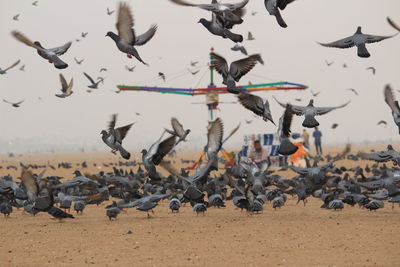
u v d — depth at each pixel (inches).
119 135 730.2
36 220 1080.2
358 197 1086.4
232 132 689.0
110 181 1162.6
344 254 713.6
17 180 2220.7
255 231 900.6
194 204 1175.0
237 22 608.4
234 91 610.9
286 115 644.1
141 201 1044.5
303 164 2143.2
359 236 842.8
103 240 842.8
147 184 1321.4
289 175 1942.7
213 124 688.4
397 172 1074.7
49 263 689.0
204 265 663.1
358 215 1072.8
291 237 840.9
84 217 1115.9
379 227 924.6
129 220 1059.3
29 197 852.0
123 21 644.7
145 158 680.4
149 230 929.5
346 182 1234.6
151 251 752.3
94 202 1197.7
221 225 970.7
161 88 1854.1
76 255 734.5
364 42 629.3
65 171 2928.2
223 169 2402.8
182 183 1226.0
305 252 729.6
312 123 672.4
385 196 1070.4
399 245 770.8
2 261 702.5
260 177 1069.8
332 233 871.1
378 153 916.0
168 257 711.7
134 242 821.2
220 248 765.3
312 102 697.6
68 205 1106.7
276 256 706.8
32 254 745.0
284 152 633.0
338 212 1122.7
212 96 1886.1
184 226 967.0
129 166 3459.6
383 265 650.2
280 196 1204.5
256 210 1079.6
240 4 617.9
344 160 3211.1
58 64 713.0
